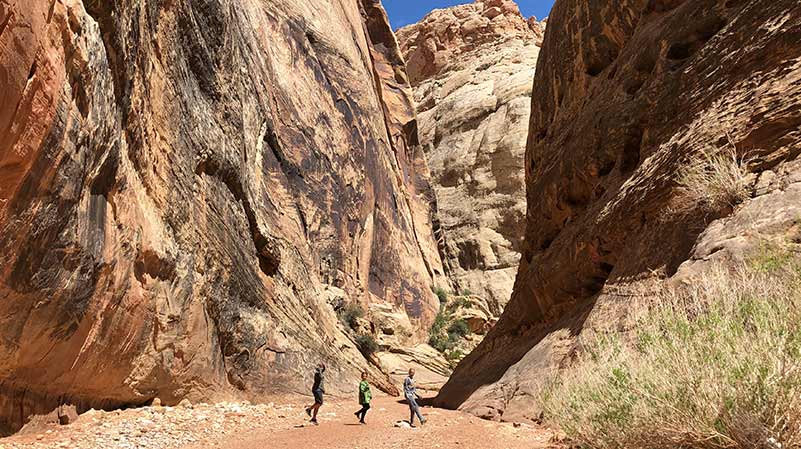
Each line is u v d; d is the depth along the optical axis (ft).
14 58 22.02
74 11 26.78
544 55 69.67
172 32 46.01
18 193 24.22
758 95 28.96
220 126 56.90
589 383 19.66
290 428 35.17
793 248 21.57
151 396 41.01
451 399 48.49
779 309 16.06
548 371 32.19
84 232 30.09
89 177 30.22
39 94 23.93
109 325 34.04
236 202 58.75
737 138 28.32
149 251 37.93
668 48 40.37
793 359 13.53
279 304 65.21
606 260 37.73
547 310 46.03
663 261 28.45
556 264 43.83
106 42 31.71
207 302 47.93
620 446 16.38
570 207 51.16
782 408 13.05
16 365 28.07
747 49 31.63
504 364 43.88
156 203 40.98
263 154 84.84
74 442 28.71
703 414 14.07
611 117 44.45
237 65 65.67
